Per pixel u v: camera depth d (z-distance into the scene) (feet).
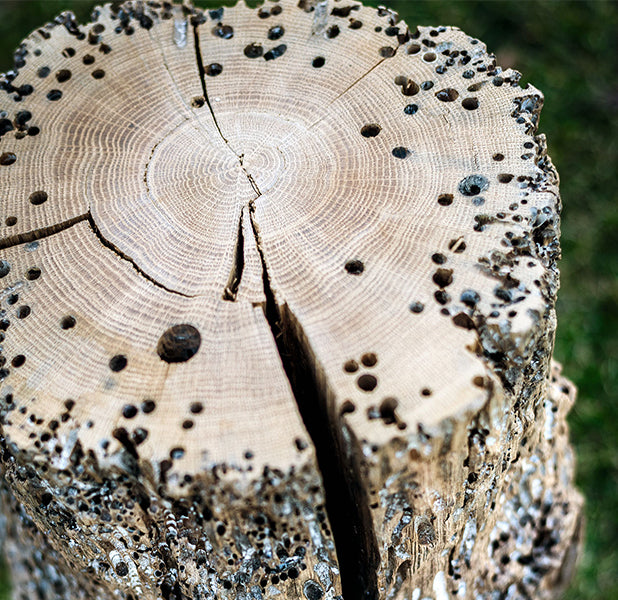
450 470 2.94
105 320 2.97
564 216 5.30
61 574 3.38
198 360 2.91
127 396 2.89
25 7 6.28
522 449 3.26
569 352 4.80
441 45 3.26
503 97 3.16
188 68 3.28
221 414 2.86
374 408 2.84
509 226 3.00
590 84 5.86
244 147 3.15
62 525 3.04
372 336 2.90
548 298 2.95
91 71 3.28
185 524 2.95
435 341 2.89
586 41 6.05
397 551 3.05
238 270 3.03
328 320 2.92
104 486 2.92
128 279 3.01
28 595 3.67
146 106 3.23
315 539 2.95
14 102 3.25
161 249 3.04
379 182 3.08
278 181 3.10
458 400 2.84
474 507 3.12
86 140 3.19
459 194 3.05
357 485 2.94
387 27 3.28
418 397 2.85
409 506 2.96
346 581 3.25
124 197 3.11
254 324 2.93
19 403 2.91
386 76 3.22
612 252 5.16
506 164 3.08
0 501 3.52
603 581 4.21
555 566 3.57
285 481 2.82
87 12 6.13
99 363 2.93
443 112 3.16
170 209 3.09
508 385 2.98
